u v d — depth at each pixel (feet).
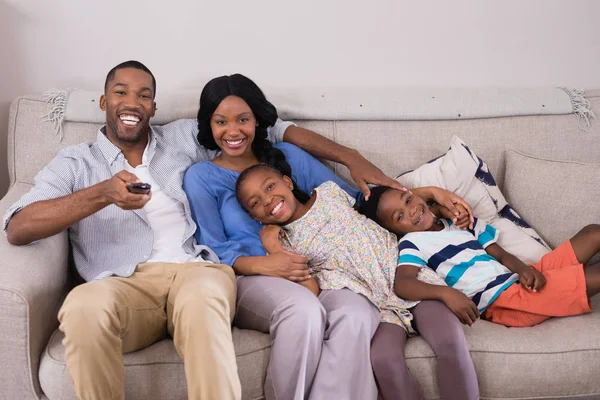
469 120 7.77
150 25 7.99
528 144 7.70
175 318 5.32
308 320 5.49
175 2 7.96
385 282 6.38
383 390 5.63
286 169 7.09
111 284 5.50
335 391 5.56
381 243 6.62
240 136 6.82
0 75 7.88
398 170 7.59
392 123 7.71
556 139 7.73
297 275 6.15
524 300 6.16
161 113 7.43
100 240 6.35
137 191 5.39
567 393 5.72
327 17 8.24
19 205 5.91
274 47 8.25
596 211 6.92
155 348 5.55
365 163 7.06
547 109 7.80
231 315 5.70
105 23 7.91
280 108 7.60
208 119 6.93
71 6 7.82
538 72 8.69
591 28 8.62
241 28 8.14
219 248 6.53
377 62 8.44
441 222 6.98
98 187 5.52
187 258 6.41
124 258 6.31
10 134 7.22
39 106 7.24
